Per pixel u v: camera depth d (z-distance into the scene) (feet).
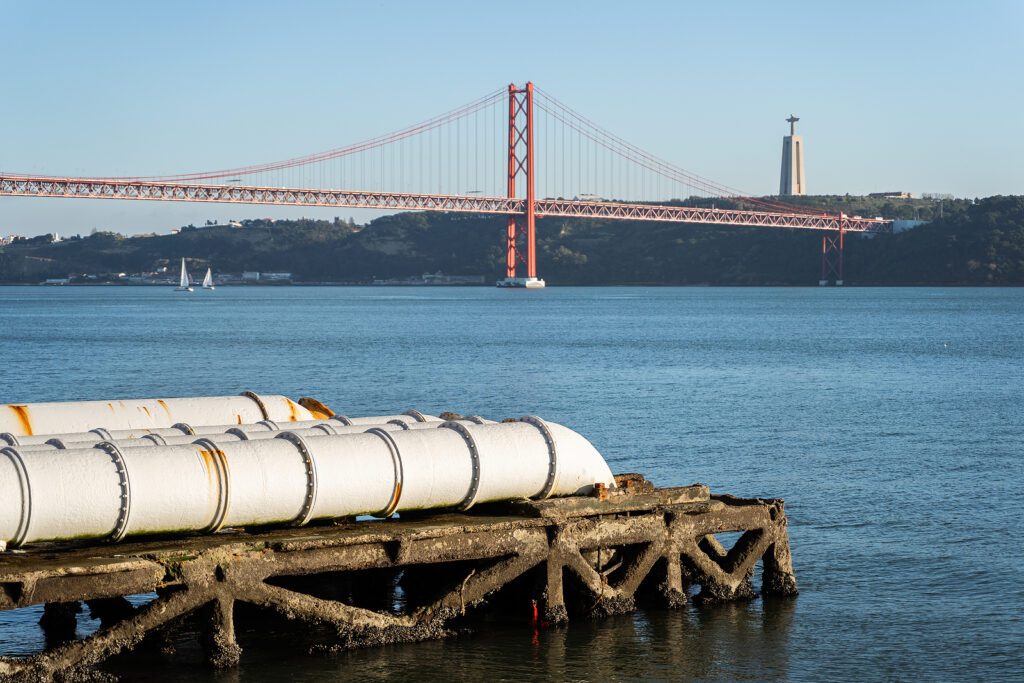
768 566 71.26
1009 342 352.69
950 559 79.66
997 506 96.22
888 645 63.62
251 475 58.65
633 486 68.49
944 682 58.85
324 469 60.29
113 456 56.54
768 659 61.36
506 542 61.77
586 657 60.85
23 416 74.08
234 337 384.27
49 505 54.03
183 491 56.80
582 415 165.68
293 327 456.86
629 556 67.56
